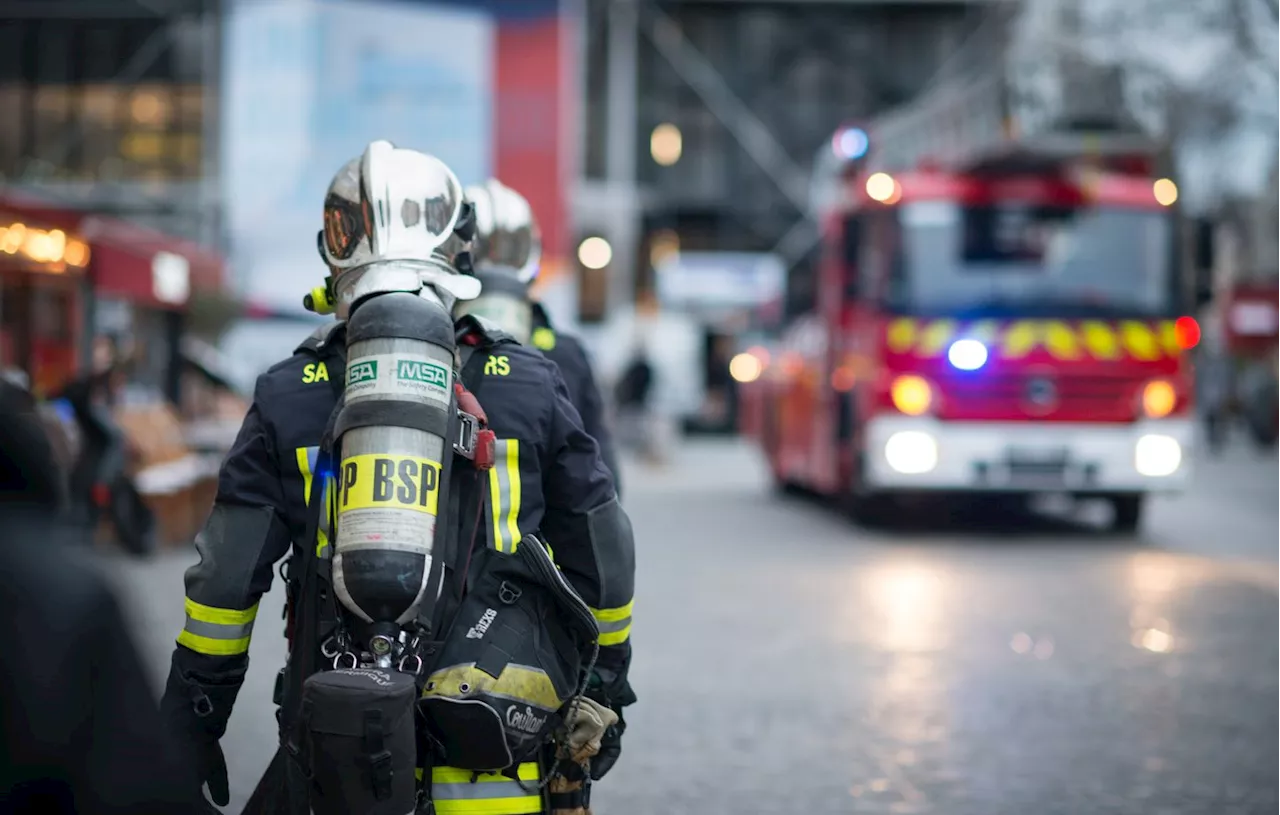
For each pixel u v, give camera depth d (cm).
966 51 4659
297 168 3362
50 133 4422
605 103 4934
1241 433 4278
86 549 229
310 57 3397
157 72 4388
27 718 204
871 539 1537
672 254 5194
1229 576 1252
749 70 5194
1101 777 642
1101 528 1659
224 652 293
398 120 3428
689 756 675
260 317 2745
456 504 290
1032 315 1493
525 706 287
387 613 275
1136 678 845
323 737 262
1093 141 1491
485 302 538
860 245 1572
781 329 2047
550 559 292
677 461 3036
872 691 810
